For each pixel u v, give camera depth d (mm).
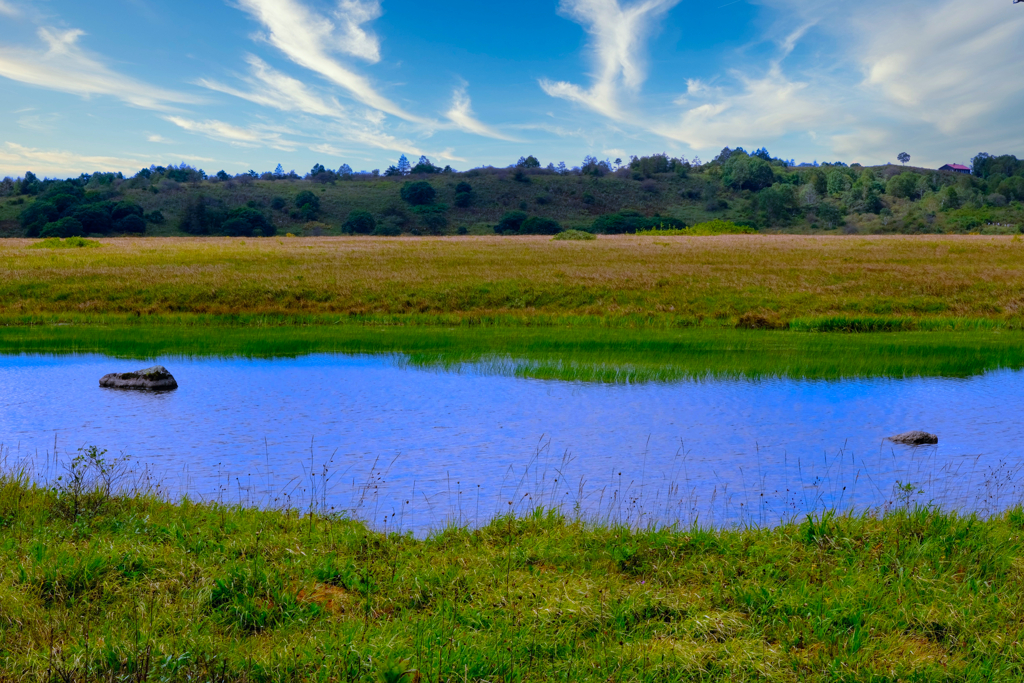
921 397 16656
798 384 18344
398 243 78250
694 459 11484
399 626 5246
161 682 4496
